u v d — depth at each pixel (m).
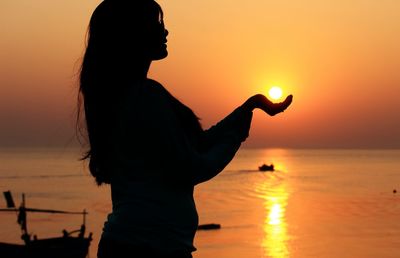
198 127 2.88
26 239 31.64
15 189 125.88
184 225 2.71
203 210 83.69
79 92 2.98
